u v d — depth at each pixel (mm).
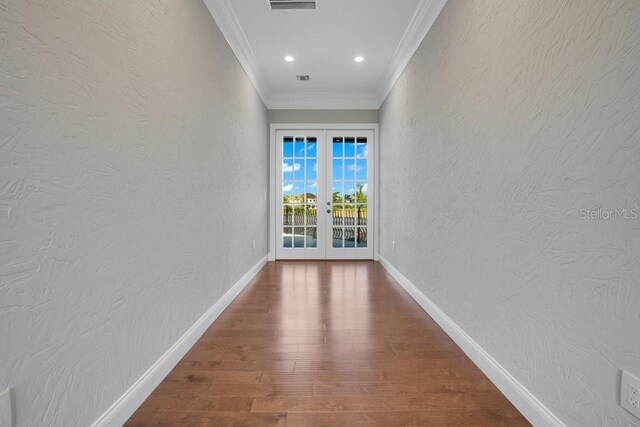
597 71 1011
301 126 5059
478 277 1811
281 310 2768
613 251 960
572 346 1116
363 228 5230
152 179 1569
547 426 1229
